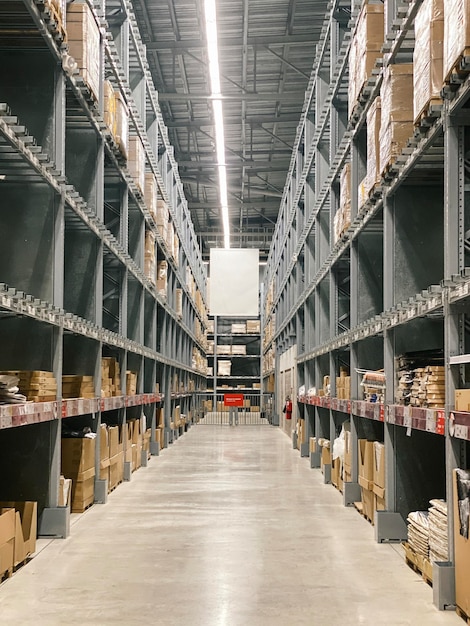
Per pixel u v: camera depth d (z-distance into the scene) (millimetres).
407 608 3213
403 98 4453
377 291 6156
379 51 5184
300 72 13484
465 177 3602
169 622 2996
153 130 10078
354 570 3895
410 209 4953
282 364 16281
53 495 4715
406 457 4664
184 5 11820
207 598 3348
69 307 6105
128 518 5422
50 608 3182
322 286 8984
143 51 8805
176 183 13445
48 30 4426
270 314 20016
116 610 3158
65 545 4473
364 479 5426
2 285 3426
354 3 5820
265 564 4016
